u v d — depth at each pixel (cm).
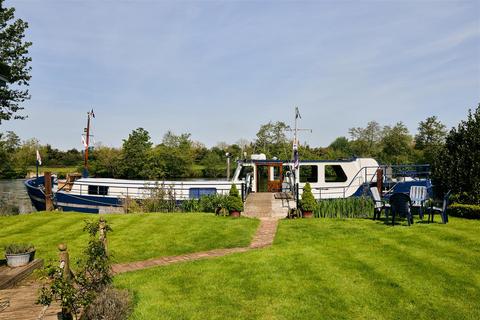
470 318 607
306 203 1573
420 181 1955
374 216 1450
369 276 799
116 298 642
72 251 1079
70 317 557
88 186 2084
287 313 639
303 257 950
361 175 2064
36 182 2500
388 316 621
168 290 752
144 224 1430
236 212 1586
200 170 6075
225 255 1007
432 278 776
